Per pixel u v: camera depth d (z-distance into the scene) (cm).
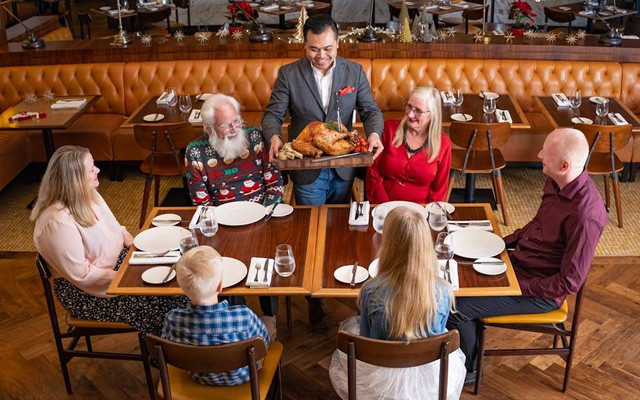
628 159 556
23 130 536
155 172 495
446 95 552
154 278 294
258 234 328
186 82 609
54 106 530
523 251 320
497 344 371
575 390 336
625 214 513
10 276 445
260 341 242
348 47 607
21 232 504
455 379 283
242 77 606
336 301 409
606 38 599
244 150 358
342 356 290
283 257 289
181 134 481
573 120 495
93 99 558
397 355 241
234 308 259
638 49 589
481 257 304
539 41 610
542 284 302
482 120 499
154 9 870
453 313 312
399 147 372
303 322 391
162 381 252
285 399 335
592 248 291
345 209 351
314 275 294
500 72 594
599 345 366
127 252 328
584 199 291
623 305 399
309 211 349
